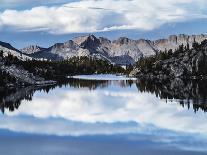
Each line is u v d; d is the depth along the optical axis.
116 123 105.19
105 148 78.00
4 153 74.75
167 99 161.25
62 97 176.00
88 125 102.69
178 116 115.25
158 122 106.06
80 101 159.00
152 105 142.12
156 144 80.56
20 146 80.12
